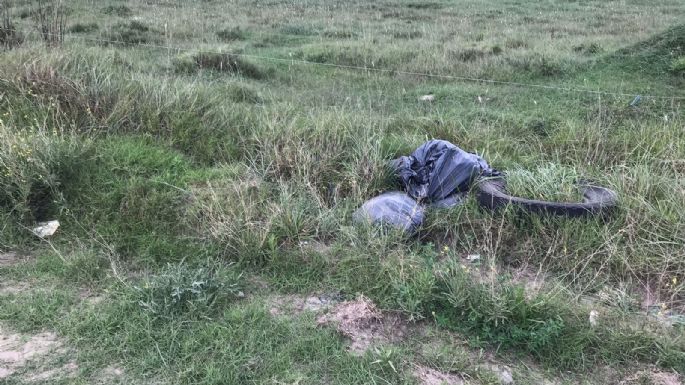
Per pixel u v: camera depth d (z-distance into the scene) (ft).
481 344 10.73
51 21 30.73
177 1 59.41
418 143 18.65
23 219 14.01
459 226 14.42
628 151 19.21
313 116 19.56
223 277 12.00
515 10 62.54
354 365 9.96
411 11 61.16
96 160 16.07
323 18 54.95
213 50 34.19
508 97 27.81
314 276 12.62
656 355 10.55
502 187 15.47
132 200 14.61
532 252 13.46
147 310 10.87
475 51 37.83
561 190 14.88
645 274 12.74
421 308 11.30
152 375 9.59
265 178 16.34
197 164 17.48
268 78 32.53
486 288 11.45
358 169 16.25
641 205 14.17
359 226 13.96
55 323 10.73
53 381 9.30
